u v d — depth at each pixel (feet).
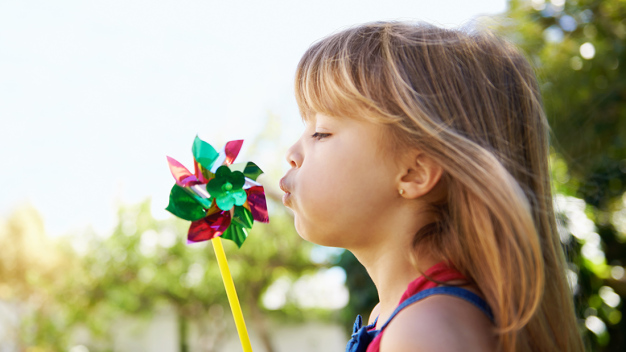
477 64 2.53
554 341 2.44
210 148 2.81
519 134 2.55
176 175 2.77
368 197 2.41
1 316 28.37
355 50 2.50
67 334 29.37
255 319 28.17
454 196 2.38
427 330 2.16
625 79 9.60
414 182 2.39
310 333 30.91
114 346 31.32
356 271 10.97
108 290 29.60
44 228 29.68
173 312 31.63
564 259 2.57
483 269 2.30
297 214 2.50
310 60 2.56
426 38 2.53
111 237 29.37
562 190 7.77
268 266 25.96
